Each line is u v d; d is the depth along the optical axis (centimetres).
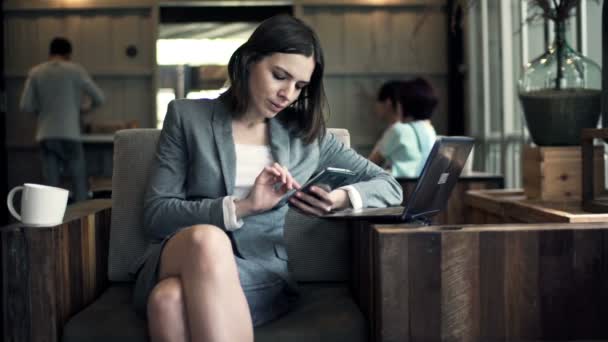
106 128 642
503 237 145
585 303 146
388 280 143
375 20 668
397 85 405
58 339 157
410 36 666
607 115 208
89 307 171
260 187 160
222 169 172
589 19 288
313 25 668
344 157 192
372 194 177
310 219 199
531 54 402
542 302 146
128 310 168
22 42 671
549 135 228
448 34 651
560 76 228
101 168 661
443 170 168
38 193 161
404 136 355
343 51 669
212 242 142
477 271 145
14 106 674
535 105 230
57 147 582
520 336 145
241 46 171
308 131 181
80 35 672
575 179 221
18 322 155
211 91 711
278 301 168
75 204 207
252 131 180
